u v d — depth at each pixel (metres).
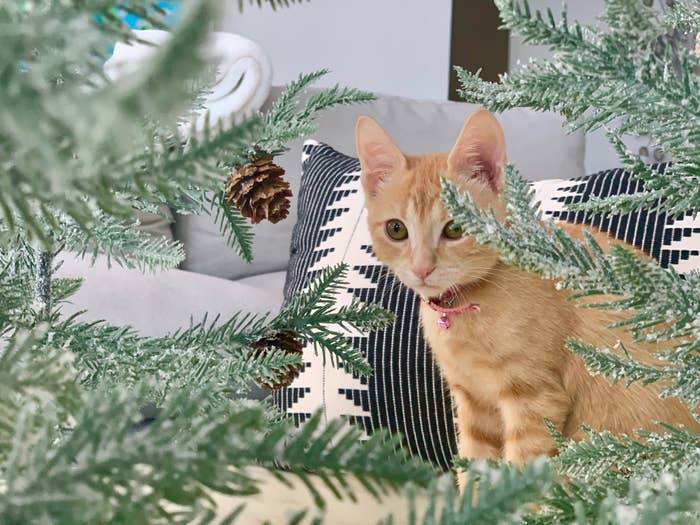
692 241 0.95
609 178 1.07
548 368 0.97
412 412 1.09
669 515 0.19
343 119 1.93
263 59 1.66
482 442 1.06
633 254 0.28
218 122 0.19
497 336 0.97
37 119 0.13
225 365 0.44
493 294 0.98
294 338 0.53
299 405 1.13
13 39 0.14
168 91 0.12
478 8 3.41
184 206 0.51
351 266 1.15
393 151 1.09
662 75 0.29
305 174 1.35
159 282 1.49
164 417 0.19
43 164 0.15
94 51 0.14
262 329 0.52
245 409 0.20
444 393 1.09
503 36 3.53
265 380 0.49
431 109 2.03
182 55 0.12
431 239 1.02
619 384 0.95
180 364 0.43
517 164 1.96
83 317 1.34
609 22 0.30
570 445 0.39
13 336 0.23
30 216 0.17
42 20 0.14
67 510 0.17
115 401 0.19
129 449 0.18
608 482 0.36
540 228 0.31
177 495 0.19
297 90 0.55
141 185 0.18
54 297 0.53
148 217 1.81
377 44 3.40
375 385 1.10
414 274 1.01
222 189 0.50
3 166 0.16
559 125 2.03
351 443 0.20
